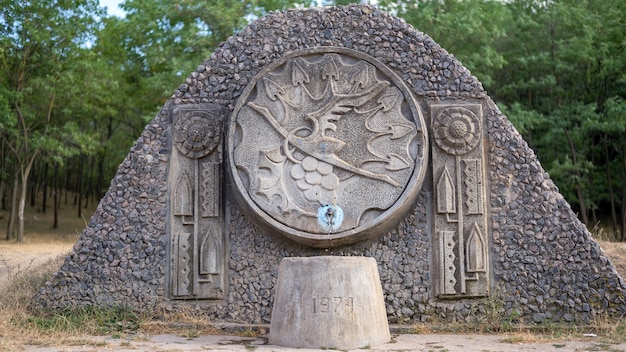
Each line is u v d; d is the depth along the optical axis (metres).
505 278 9.73
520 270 9.74
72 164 33.88
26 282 10.70
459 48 20.45
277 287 8.44
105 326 9.33
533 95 22.70
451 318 9.66
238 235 9.96
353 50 10.10
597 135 22.64
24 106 21.45
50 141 20.86
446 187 9.84
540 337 8.84
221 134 10.12
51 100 21.05
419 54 10.24
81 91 21.42
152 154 10.12
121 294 9.82
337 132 9.86
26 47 20.50
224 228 9.98
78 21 20.70
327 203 9.63
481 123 10.02
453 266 9.72
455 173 9.91
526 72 22.08
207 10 19.00
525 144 10.06
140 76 23.19
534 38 21.88
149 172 10.09
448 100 10.14
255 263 9.88
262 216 9.58
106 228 9.97
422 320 9.66
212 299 9.82
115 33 22.20
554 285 9.68
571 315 9.57
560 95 21.45
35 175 32.78
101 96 22.81
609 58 20.56
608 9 21.17
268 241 9.91
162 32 19.59
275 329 8.25
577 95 21.91
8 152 24.98
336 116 9.89
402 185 9.66
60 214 30.72
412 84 10.16
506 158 10.02
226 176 10.09
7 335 8.26
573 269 9.70
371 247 9.84
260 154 9.81
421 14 19.47
